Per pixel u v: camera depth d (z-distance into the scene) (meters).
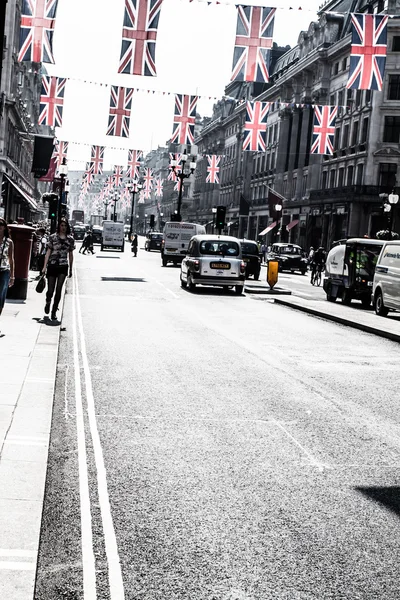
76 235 104.56
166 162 171.75
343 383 11.11
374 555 4.77
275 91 89.88
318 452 7.26
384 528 5.27
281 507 5.62
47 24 19.69
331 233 68.56
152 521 5.20
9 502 5.23
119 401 9.05
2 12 9.34
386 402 9.84
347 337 16.92
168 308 21.50
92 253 60.66
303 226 77.12
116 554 4.60
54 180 62.78
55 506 5.40
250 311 21.97
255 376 11.30
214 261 27.78
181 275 30.66
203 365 12.02
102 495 5.69
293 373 11.74
